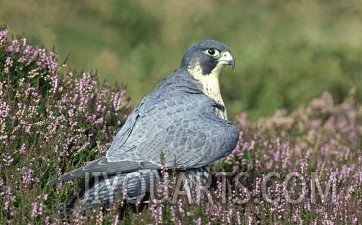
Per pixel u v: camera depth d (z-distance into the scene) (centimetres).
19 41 1280
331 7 3197
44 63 1262
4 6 2364
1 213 976
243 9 3144
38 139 1116
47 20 2497
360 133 1731
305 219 1062
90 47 2558
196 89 1190
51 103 1186
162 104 1112
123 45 2741
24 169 1038
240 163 1293
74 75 1265
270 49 2364
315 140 1620
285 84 2234
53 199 1042
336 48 2372
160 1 3016
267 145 1380
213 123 1119
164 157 1074
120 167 1036
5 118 1109
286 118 1761
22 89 1189
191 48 1217
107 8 2836
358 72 2309
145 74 2441
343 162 1391
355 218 1067
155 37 2878
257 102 2211
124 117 1282
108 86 1348
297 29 2952
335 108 1919
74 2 2748
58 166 1086
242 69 2280
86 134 1189
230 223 1005
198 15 3016
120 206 1012
